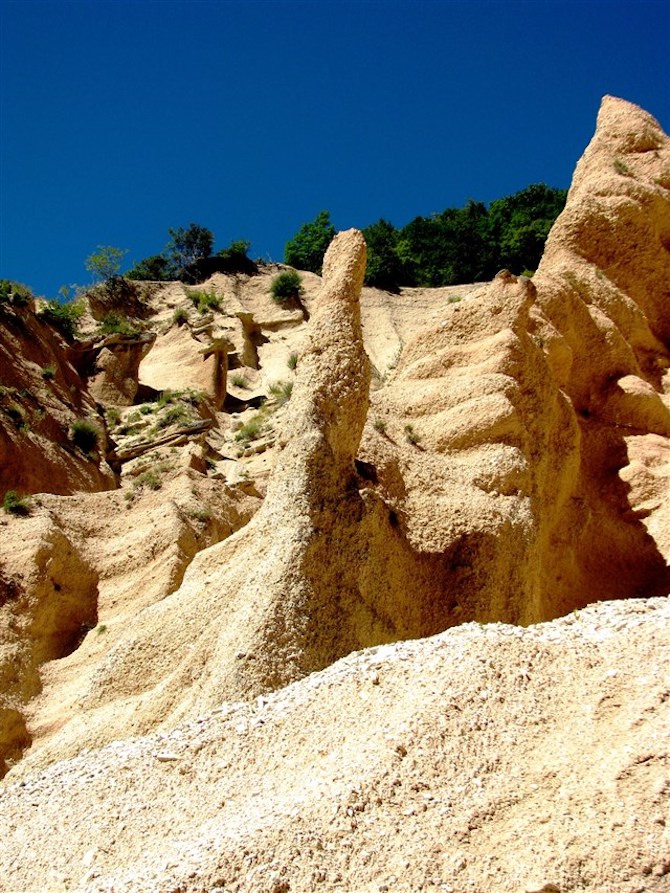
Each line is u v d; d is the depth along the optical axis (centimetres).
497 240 4466
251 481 2395
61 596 1788
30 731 1535
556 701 852
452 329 1711
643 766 737
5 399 2597
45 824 893
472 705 847
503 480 1477
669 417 1912
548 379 1659
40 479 2472
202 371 3325
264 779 862
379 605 1272
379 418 1528
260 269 4703
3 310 2944
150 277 4769
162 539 1891
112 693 1325
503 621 1356
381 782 779
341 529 1274
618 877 668
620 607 1008
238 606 1241
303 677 1155
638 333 2069
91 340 3191
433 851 716
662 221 2194
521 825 721
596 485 1811
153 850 809
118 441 2830
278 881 711
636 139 2328
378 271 4322
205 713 1012
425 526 1387
